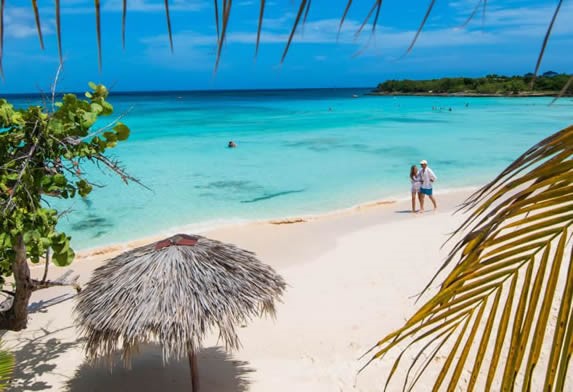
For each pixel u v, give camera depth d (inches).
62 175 216.5
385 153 1050.1
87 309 216.1
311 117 2101.4
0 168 200.1
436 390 61.4
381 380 257.0
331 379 260.5
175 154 1037.2
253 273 229.6
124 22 33.5
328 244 474.0
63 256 221.1
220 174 830.5
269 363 276.8
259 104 3489.2
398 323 312.7
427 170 570.3
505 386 56.5
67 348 292.5
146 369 275.0
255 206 636.1
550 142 55.1
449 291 58.3
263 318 323.9
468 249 59.2
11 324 272.2
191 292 209.3
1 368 205.5
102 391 254.5
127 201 653.9
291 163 935.0
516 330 56.4
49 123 212.5
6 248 234.7
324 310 334.0
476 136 1333.7
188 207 628.7
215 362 279.6
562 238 54.5
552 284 54.6
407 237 483.5
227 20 30.9
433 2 37.3
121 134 229.3
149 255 225.3
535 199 54.0
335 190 719.7
